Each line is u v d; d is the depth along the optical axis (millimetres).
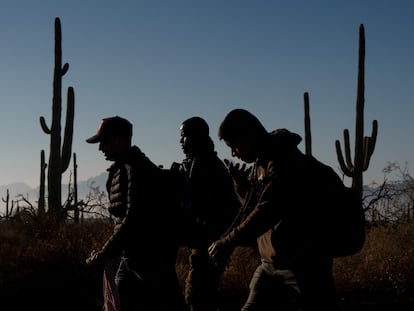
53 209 12750
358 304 8648
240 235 4289
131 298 5137
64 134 15203
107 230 10750
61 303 8648
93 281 9297
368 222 12547
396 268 9320
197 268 6164
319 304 4258
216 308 6242
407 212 12062
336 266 9594
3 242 10344
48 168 14922
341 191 4281
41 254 9711
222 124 4477
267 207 4203
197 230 5754
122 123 5176
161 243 5141
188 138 6344
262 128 4441
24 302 8617
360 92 19391
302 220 4254
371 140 19094
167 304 5164
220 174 6227
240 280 9000
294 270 4285
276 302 4473
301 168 4254
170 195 5238
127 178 5117
